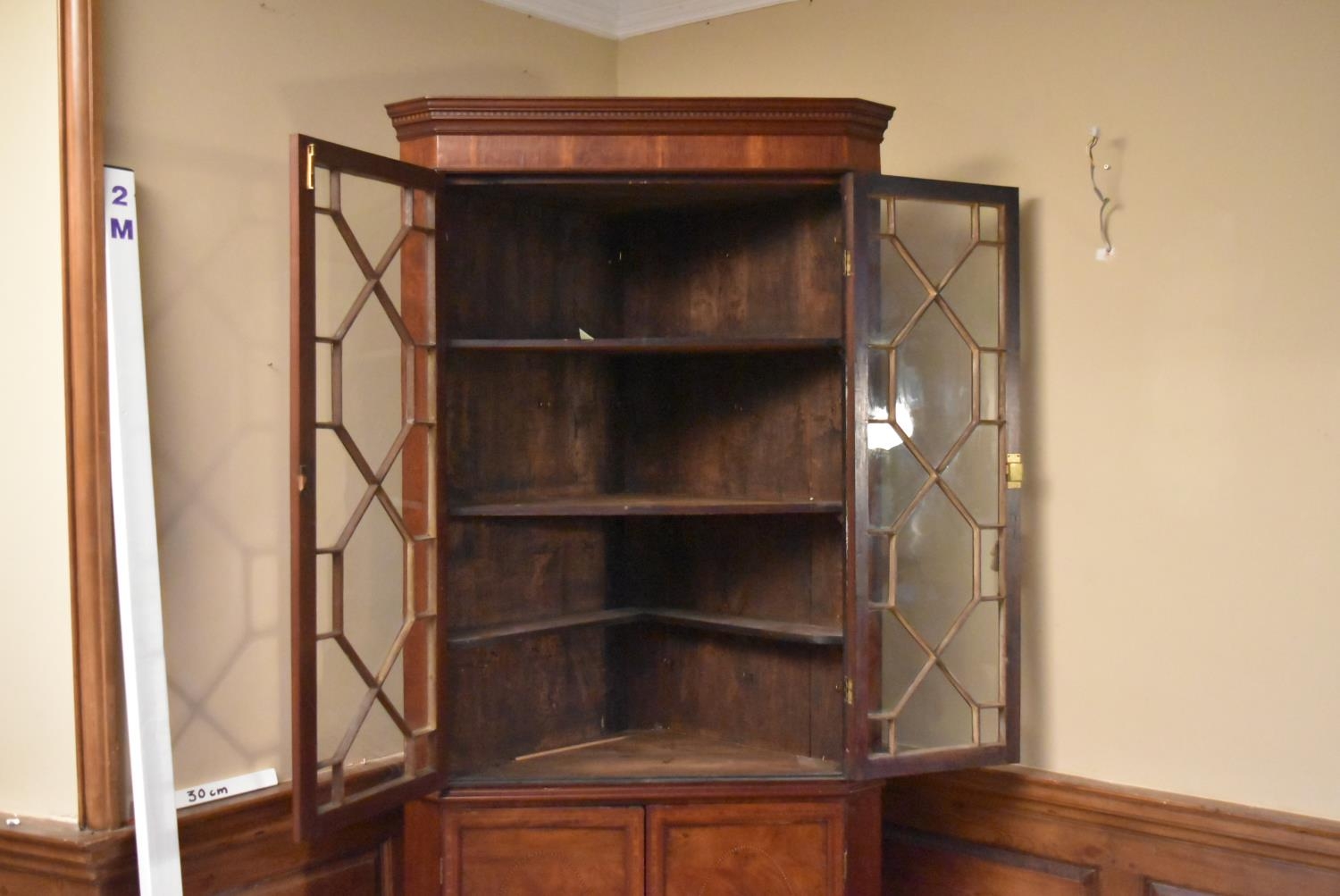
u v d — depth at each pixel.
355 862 2.94
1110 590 2.86
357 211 2.96
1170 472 2.77
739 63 3.48
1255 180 2.65
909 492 2.65
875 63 3.23
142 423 2.46
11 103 2.50
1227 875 2.69
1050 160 2.93
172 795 2.45
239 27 2.73
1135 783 2.83
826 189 2.72
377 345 3.01
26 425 2.51
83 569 2.44
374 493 2.49
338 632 2.40
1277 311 2.62
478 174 2.62
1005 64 3.00
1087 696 2.90
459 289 2.76
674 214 3.09
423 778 2.57
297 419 2.26
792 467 2.90
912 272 2.63
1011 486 2.69
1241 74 2.66
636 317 3.16
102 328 2.43
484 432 2.84
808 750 2.86
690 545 3.11
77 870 2.43
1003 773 2.97
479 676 2.79
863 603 2.58
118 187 2.46
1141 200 2.80
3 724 2.57
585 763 2.81
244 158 2.74
